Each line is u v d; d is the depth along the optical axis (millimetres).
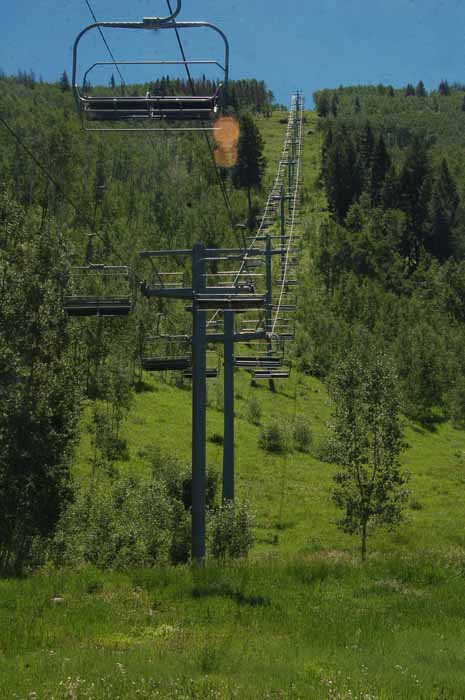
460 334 150375
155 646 14891
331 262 174375
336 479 38156
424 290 182000
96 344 75438
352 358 38562
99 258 106438
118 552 32812
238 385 102312
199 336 28172
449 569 23219
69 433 32406
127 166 196375
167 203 185750
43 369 32062
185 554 33469
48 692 11367
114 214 165500
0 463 30891
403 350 122375
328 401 39281
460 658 15141
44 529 31484
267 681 12344
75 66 12203
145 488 36969
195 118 12805
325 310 144625
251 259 27656
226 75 12312
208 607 18734
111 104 12602
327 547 48062
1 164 152750
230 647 15117
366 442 37750
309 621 17906
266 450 77562
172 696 11273
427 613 19109
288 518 56438
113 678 12039
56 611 17828
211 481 57281
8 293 31984
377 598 20453
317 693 11750
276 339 39094
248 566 23312
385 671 13555
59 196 147750
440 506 63125
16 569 29922
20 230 41906
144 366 29500
